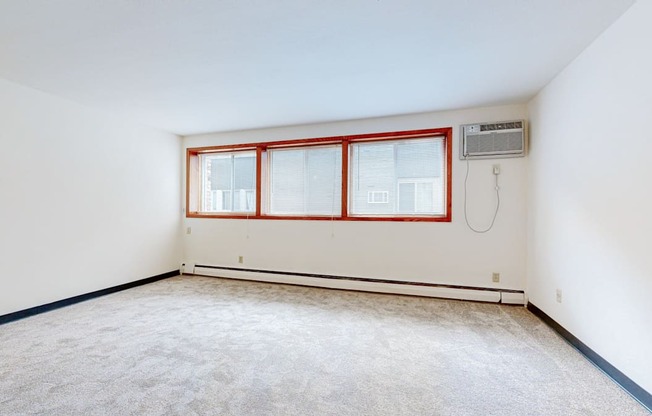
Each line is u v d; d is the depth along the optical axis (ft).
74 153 11.37
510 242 11.48
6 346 7.75
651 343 5.41
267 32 6.84
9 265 9.52
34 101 10.14
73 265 11.34
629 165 5.96
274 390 5.97
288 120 13.57
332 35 6.97
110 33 6.85
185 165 16.42
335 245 13.73
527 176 11.21
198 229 16.15
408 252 12.69
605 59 6.69
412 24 6.53
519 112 11.44
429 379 6.40
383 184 13.41
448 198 12.14
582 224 7.56
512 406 5.52
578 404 5.59
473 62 8.21
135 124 13.88
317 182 14.35
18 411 5.26
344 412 5.35
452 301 11.80
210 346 7.85
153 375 6.45
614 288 6.39
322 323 9.49
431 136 12.75
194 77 9.19
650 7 5.42
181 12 6.08
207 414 5.25
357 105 11.61
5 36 6.95
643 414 5.32
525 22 6.43
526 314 10.38
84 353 7.39
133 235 13.76
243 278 15.11
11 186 9.59
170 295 12.51
